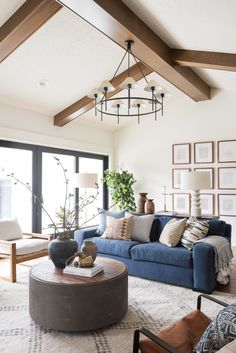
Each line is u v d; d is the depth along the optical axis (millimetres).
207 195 6027
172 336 1511
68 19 3396
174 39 3834
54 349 2129
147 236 4000
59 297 2346
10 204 5082
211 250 3207
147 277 3615
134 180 6656
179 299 3033
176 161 6414
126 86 3090
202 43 3736
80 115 5703
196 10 2869
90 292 2352
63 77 4531
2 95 4586
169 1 2828
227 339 1167
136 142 6945
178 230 3645
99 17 2986
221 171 5910
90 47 3998
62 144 5793
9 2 3002
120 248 3816
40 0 2875
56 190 5895
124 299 2594
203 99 6035
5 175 5012
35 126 5262
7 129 4746
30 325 2479
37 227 5469
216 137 5996
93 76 4707
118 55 4336
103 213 4547
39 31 3477
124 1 3107
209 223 3775
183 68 4789
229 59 3859
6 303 2916
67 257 2740
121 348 2143
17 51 3730
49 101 5109
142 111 6582
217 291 3285
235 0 2512
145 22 3500
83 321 2336
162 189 6590
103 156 7230
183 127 6359
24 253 3717
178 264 3371
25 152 5336
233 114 5836
